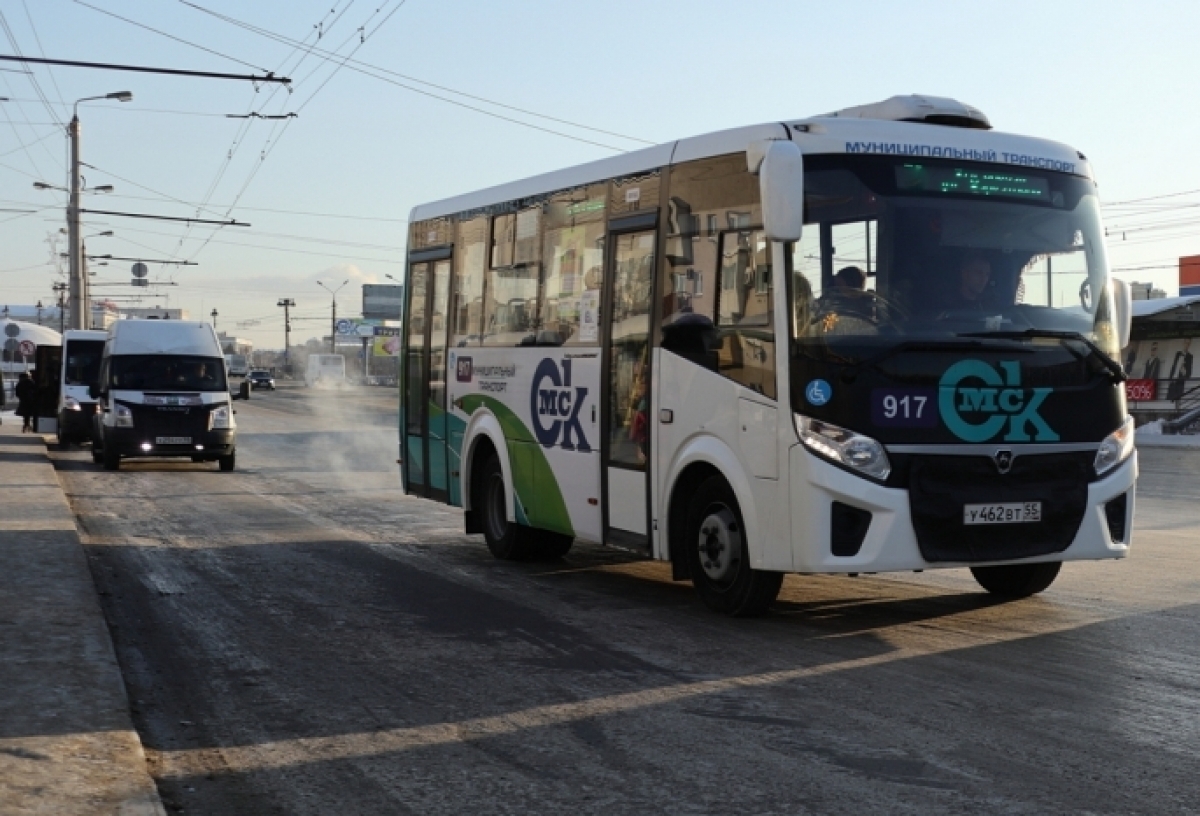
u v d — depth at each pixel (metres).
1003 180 8.68
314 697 6.97
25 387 35.91
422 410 13.93
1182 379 42.03
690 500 9.42
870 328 8.16
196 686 7.26
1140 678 7.07
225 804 5.21
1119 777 5.33
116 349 24.73
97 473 23.53
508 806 5.10
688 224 9.30
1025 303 8.53
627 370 9.97
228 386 24.84
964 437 8.20
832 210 8.28
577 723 6.32
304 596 10.28
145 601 10.06
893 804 5.03
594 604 9.82
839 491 8.02
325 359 107.06
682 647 8.09
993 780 5.31
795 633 8.48
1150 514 16.92
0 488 18.39
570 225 10.95
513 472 11.81
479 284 12.65
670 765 5.60
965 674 7.21
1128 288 9.12
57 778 5.15
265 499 18.70
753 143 8.41
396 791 5.32
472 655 7.96
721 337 8.85
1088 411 8.54
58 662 7.24
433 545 13.56
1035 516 8.32
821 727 6.16
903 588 10.27
